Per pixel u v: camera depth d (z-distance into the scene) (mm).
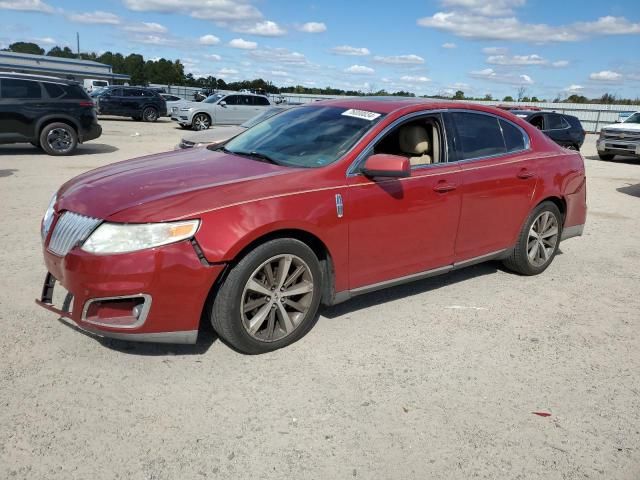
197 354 3520
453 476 2568
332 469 2566
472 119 4707
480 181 4539
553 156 5273
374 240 3912
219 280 3316
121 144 16156
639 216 8750
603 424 3039
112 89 27156
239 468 2539
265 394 3125
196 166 3934
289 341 3686
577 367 3658
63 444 2627
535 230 5262
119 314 3174
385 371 3455
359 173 3834
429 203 4188
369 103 4500
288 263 3504
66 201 3510
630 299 4945
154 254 3047
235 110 23828
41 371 3221
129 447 2637
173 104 31031
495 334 4078
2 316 3865
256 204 3332
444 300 4684
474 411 3086
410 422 2949
